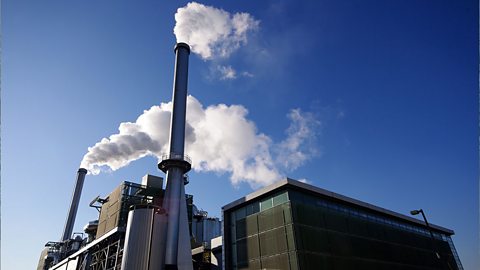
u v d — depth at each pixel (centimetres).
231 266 3478
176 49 6103
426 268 4453
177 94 5562
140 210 4444
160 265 4175
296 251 2862
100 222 5831
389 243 4059
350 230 3581
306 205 3262
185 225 4700
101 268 5506
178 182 4872
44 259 8594
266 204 3388
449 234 5622
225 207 3825
